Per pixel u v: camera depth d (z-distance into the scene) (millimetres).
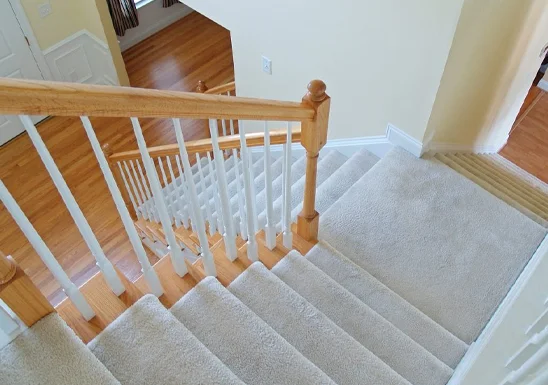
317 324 1914
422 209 2809
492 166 3926
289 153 1902
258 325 1763
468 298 2400
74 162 4625
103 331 1594
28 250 3967
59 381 1377
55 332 1444
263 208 3299
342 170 3283
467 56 2744
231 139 1910
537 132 4742
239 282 2010
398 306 2240
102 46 4992
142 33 5984
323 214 2785
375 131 3305
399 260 2561
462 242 2643
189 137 4922
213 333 1738
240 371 1668
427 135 3025
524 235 2672
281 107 1659
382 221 2742
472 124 3607
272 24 3404
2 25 4309
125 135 4895
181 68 5684
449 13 2377
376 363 1829
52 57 4855
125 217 1513
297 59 3447
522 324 1226
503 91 3729
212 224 2650
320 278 2182
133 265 3928
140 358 1548
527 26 3260
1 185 1159
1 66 4520
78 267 3895
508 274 2500
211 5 3766
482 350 1538
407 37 2646
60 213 4227
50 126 4910
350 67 3109
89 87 1143
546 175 4406
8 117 4613
